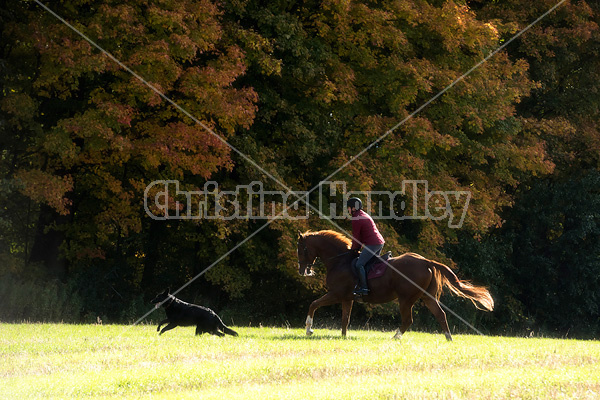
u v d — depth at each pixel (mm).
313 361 10297
